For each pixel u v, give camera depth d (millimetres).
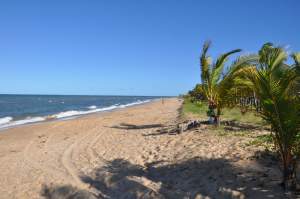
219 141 10469
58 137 16797
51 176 9070
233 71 12844
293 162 5953
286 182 5984
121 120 24016
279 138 5898
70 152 12164
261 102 5867
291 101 5555
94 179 8461
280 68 5844
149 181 7672
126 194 7172
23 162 11023
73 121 25266
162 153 10055
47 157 11570
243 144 9570
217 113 14109
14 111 48188
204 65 14094
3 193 8086
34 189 8219
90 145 13320
